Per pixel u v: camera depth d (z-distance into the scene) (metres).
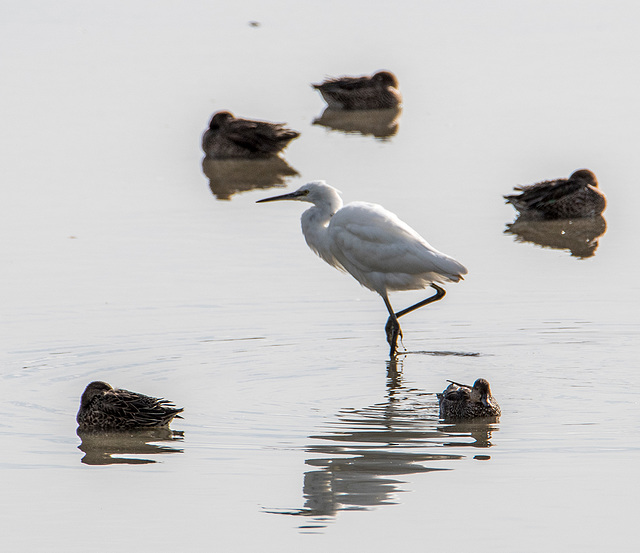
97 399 12.51
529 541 9.40
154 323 16.28
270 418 12.63
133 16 46.94
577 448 11.48
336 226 16.14
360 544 9.41
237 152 27.95
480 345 15.43
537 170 25.11
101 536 9.68
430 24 44.16
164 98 33.31
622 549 9.22
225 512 10.12
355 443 11.74
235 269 18.97
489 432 12.05
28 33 43.28
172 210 22.88
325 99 33.75
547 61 37.12
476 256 19.59
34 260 19.45
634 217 22.36
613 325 16.02
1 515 10.11
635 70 35.16
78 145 28.25
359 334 16.02
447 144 27.84
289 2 49.75
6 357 14.84
